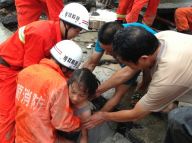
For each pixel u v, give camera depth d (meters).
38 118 2.26
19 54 2.64
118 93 2.72
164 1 5.23
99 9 4.88
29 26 2.58
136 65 1.90
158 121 2.95
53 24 2.59
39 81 2.23
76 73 2.21
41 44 2.54
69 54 2.34
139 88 3.11
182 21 4.93
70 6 2.56
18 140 2.39
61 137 2.55
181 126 1.39
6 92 2.67
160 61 1.94
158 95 1.98
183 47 1.98
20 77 2.33
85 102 2.41
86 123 2.50
